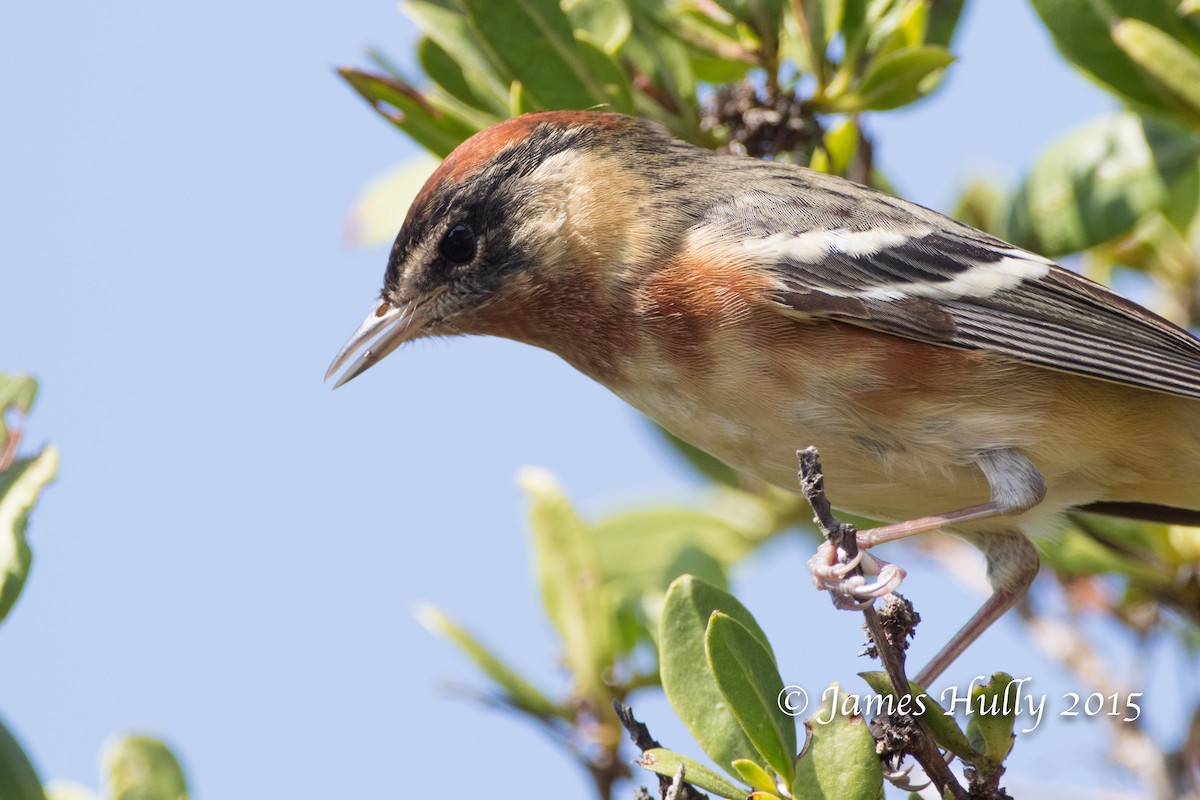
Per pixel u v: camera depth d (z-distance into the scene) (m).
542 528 11.38
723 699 8.30
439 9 10.98
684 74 11.23
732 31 11.37
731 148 11.22
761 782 7.83
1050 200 11.69
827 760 7.70
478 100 11.42
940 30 11.91
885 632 8.00
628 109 11.08
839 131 12.14
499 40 10.71
